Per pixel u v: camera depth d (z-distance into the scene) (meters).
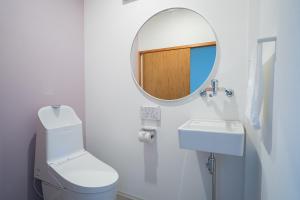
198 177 1.47
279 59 0.74
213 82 1.33
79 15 1.94
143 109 1.66
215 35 1.37
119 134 1.82
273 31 0.84
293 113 0.58
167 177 1.59
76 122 1.69
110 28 1.82
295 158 0.56
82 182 1.22
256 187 1.20
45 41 1.66
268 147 0.90
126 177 1.80
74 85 1.92
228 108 1.35
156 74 1.61
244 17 1.28
